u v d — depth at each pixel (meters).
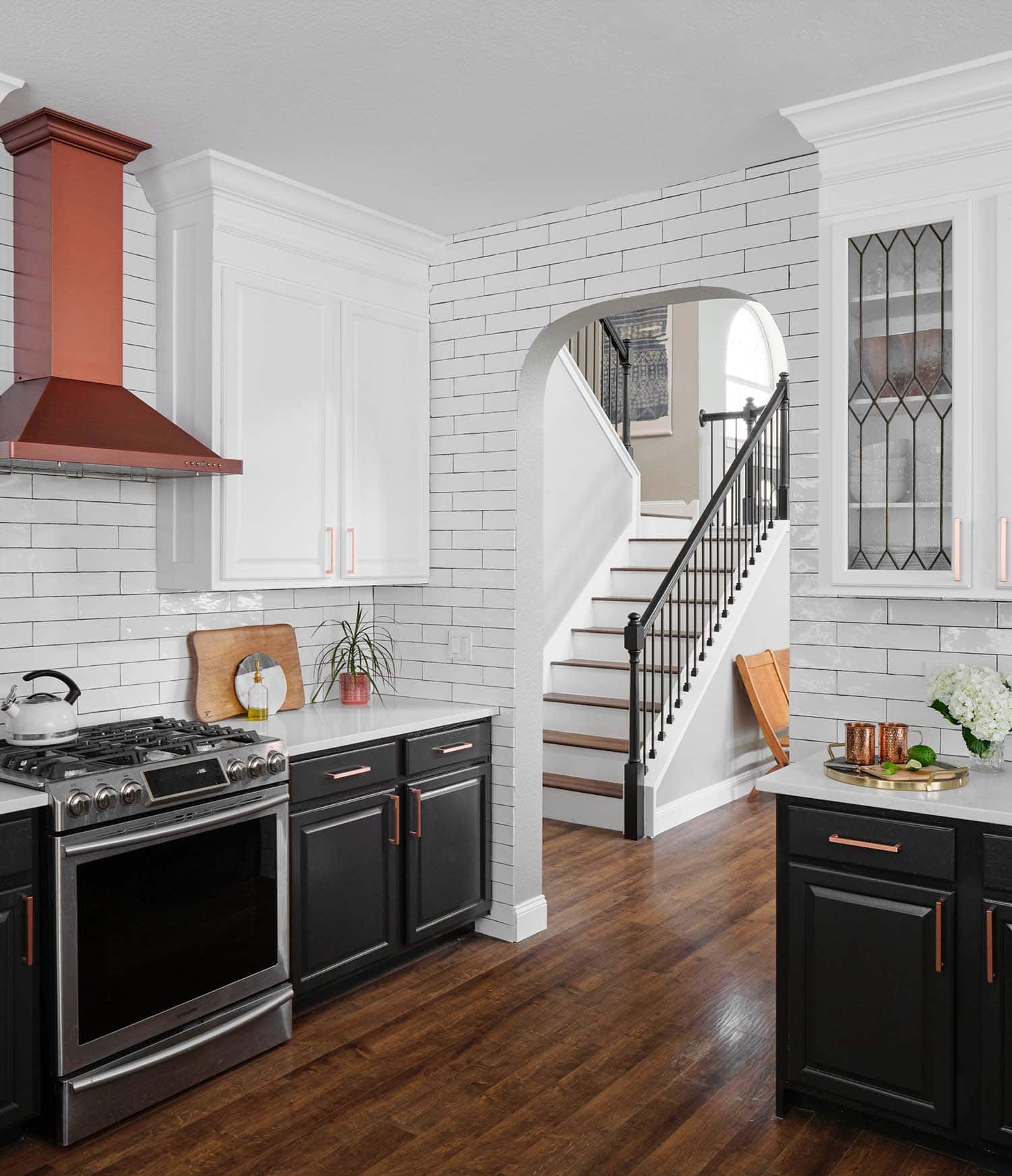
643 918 4.25
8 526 3.15
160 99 2.92
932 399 2.84
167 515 3.50
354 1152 2.61
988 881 2.46
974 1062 2.49
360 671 4.27
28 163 3.10
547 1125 2.73
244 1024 3.02
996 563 2.74
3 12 2.43
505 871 4.04
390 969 3.76
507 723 4.03
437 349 4.21
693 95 2.90
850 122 2.91
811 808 2.71
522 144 3.23
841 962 2.67
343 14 2.46
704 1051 3.13
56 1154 2.59
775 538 6.84
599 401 7.04
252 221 3.48
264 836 3.12
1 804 2.49
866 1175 2.51
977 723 2.74
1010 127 2.71
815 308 3.26
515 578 4.00
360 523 3.87
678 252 3.56
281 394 3.56
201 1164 2.55
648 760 5.56
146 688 3.53
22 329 3.14
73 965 2.62
